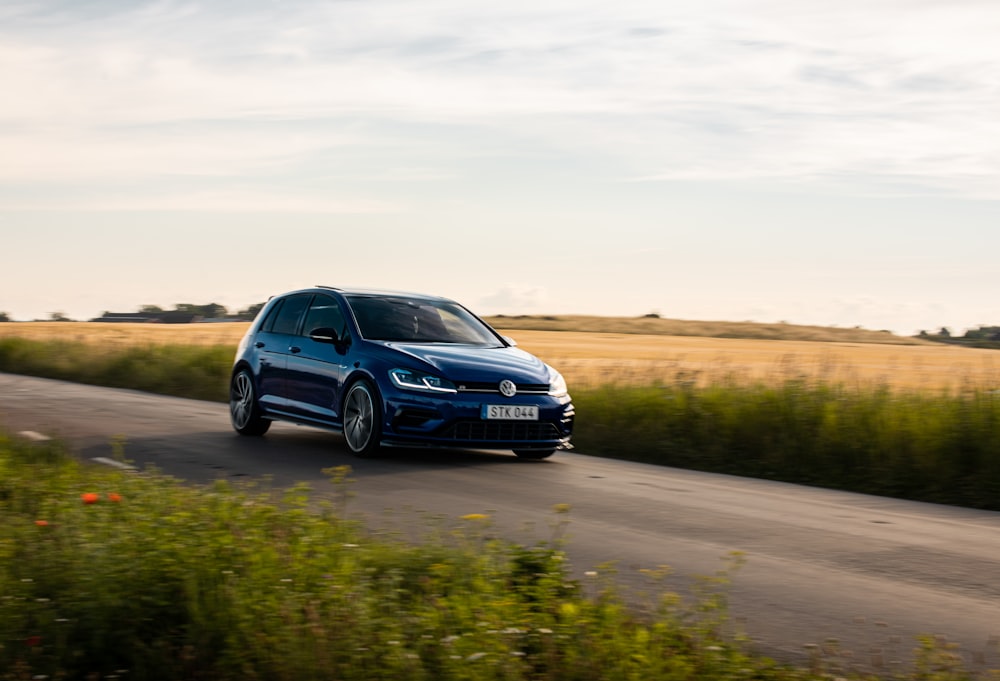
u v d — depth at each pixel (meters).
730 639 4.30
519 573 4.78
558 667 3.61
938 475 9.42
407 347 10.05
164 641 3.69
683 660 3.76
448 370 9.66
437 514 7.06
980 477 9.16
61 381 21.25
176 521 4.70
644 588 5.21
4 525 5.22
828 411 11.09
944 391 11.47
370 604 4.01
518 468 9.65
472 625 3.83
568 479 9.07
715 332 92.75
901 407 10.97
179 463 9.23
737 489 8.98
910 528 7.30
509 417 9.73
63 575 4.20
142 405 15.43
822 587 5.41
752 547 6.36
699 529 6.89
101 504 5.38
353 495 6.14
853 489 9.65
